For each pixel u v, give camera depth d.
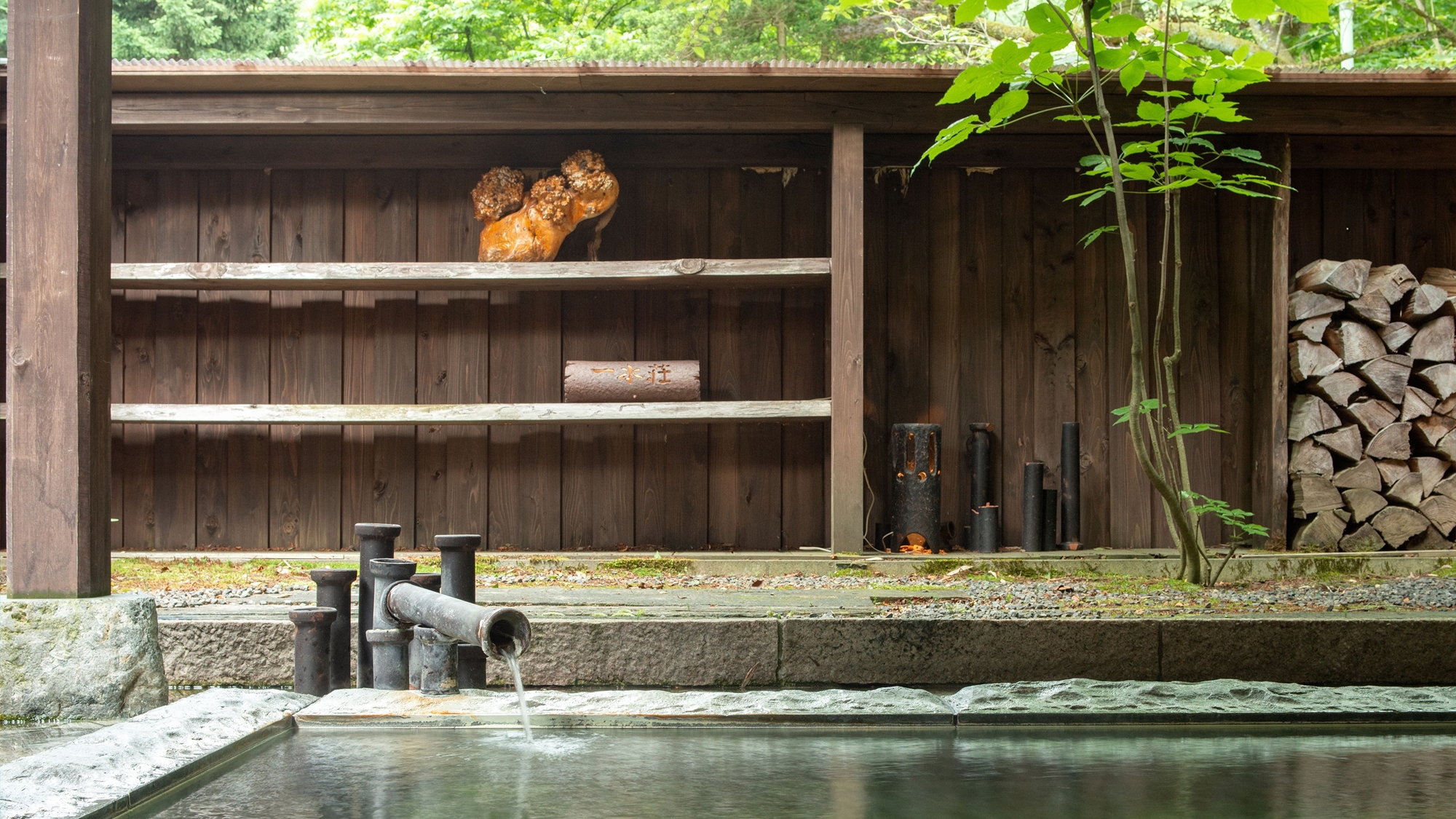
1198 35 10.91
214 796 1.97
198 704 2.61
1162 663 4.00
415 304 6.90
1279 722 2.70
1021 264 6.92
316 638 3.21
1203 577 5.39
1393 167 6.81
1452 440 6.50
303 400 6.87
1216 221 6.89
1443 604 4.58
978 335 6.91
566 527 6.88
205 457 6.84
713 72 5.88
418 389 6.88
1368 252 6.93
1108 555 6.11
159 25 16.12
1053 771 2.18
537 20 13.50
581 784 2.05
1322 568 5.96
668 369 6.49
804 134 6.75
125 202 6.85
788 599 4.66
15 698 3.21
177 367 6.84
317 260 6.86
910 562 5.93
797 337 6.90
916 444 6.43
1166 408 6.88
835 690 3.07
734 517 6.88
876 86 6.07
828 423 6.86
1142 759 2.30
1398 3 11.49
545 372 6.88
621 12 13.82
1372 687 2.99
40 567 3.34
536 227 6.44
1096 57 4.70
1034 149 6.80
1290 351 6.66
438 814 1.83
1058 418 6.89
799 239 6.92
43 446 3.36
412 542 6.85
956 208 6.93
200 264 6.27
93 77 3.46
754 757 2.31
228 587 5.12
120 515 6.81
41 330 3.37
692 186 6.93
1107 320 6.91
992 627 4.00
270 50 16.98
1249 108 6.23
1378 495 6.43
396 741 2.48
